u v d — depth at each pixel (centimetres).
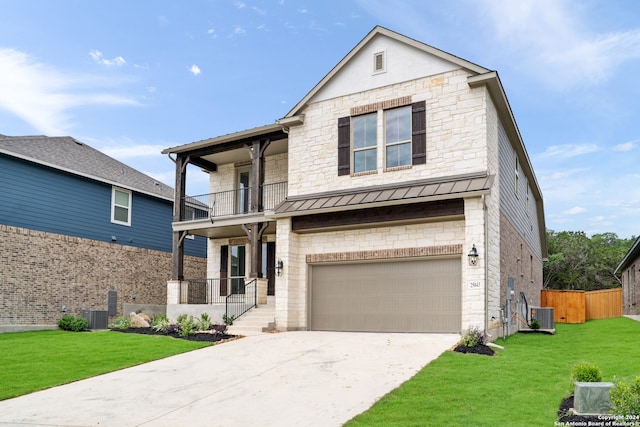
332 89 1714
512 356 1123
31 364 1176
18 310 1903
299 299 1673
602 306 2878
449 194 1372
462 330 1354
